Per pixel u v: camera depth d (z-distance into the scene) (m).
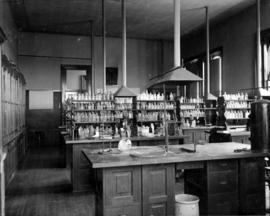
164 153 4.04
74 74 13.25
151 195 3.66
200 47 12.55
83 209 4.66
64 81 12.73
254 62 9.32
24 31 12.23
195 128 9.17
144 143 6.60
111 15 10.17
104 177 3.49
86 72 12.99
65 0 8.70
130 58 13.65
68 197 5.35
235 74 10.27
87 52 13.04
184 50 13.91
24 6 9.09
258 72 8.36
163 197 3.70
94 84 12.94
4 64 5.87
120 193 3.55
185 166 3.87
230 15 10.34
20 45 12.23
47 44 12.55
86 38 13.05
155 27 11.78
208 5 9.35
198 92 12.42
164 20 10.82
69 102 7.95
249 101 9.38
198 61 12.68
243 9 9.77
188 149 4.30
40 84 12.45
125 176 3.57
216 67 11.66
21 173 7.34
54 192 5.67
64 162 8.45
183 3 9.14
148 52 13.91
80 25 11.45
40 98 12.45
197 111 10.12
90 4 9.09
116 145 6.25
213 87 11.80
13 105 7.53
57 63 12.66
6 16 8.05
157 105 8.82
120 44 13.48
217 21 11.00
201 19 10.77
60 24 11.25
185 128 9.09
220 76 11.36
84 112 7.84
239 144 5.07
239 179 4.05
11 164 6.75
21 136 9.55
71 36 12.85
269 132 4.39
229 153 4.06
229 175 4.01
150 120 8.49
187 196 3.91
